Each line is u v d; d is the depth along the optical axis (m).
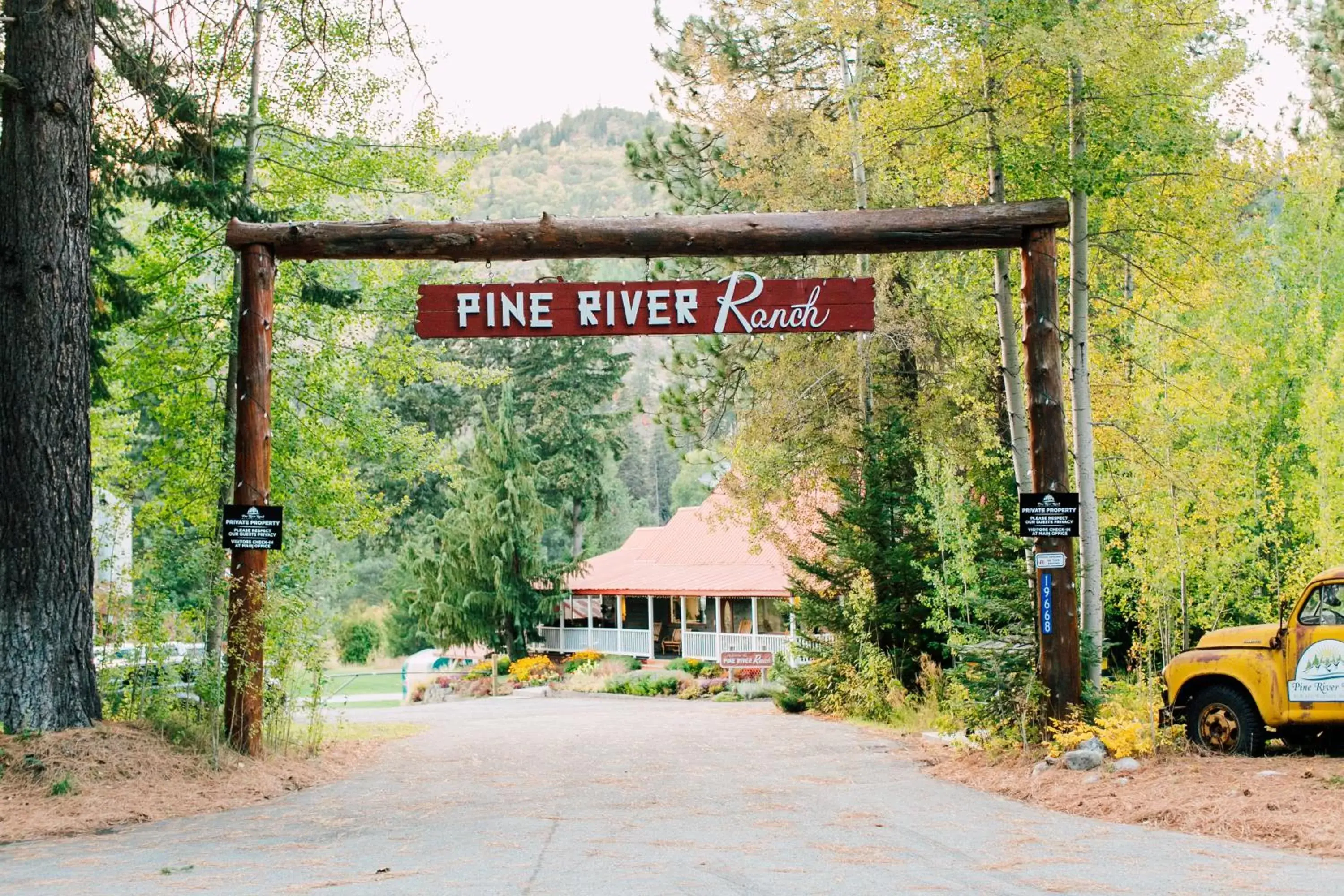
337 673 50.97
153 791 11.12
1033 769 11.85
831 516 23.00
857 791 11.73
